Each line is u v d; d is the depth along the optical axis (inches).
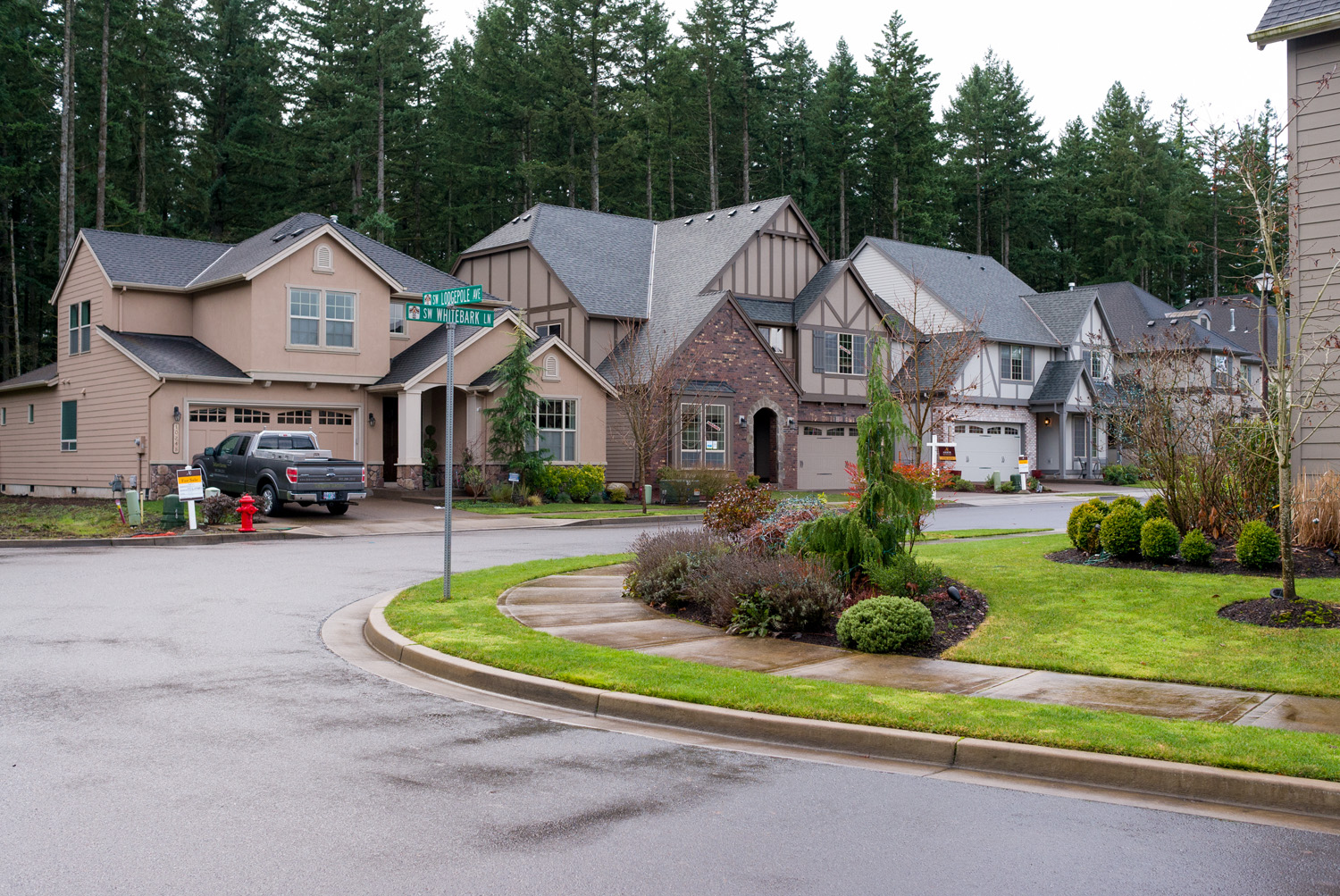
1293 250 499.8
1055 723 273.9
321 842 201.5
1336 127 581.9
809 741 278.5
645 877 186.2
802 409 1515.7
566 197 2222.0
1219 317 2242.9
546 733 289.6
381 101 1919.3
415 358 1232.2
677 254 1531.7
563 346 1242.6
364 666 370.0
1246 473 574.9
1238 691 315.6
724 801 230.2
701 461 1347.2
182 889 178.4
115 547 758.5
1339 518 527.5
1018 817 221.1
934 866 193.6
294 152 1995.6
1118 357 935.7
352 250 1182.9
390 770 249.8
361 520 954.1
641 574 496.7
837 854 198.8
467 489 1200.2
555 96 2096.5
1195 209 2807.6
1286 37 589.0
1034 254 2822.3
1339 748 249.0
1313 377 573.6
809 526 474.0
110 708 302.5
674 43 2293.3
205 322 1198.9
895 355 1574.8
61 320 1283.2
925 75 2529.5
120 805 220.4
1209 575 479.5
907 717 279.7
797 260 1540.4
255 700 316.5
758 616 419.2
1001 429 1818.4
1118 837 209.6
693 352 1339.8
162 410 1086.4
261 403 1143.6
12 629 420.5
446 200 2268.7
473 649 374.9
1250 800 229.0
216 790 231.5
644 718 303.9
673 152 2247.8
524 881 184.1
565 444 1255.5
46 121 1828.2
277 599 508.7
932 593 458.0
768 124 2514.8
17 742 265.7
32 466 1357.0
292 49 2110.0
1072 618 412.5
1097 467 1898.4
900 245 1920.5
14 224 1905.8
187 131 2076.8
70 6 1576.0
